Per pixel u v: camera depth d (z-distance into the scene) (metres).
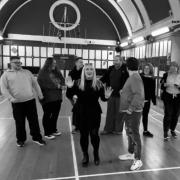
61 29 16.77
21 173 3.19
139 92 3.15
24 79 4.05
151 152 4.03
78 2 17.11
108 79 5.10
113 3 15.05
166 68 9.66
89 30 17.77
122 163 3.57
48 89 4.52
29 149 4.10
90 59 18.00
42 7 16.78
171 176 3.17
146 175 3.19
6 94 3.93
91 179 3.05
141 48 13.40
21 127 4.19
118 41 18.11
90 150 4.10
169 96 4.62
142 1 11.45
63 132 5.21
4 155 3.82
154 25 11.42
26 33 16.92
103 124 6.04
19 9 16.44
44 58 17.33
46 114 4.64
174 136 4.88
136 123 3.28
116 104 4.99
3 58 16.72
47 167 3.39
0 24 15.53
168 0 9.01
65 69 15.28
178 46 9.26
